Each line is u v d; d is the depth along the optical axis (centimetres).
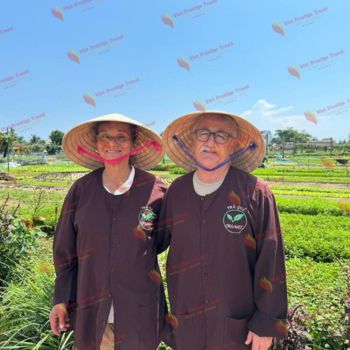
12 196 1617
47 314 349
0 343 328
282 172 3997
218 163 240
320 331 332
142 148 292
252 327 231
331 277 539
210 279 236
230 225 231
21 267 489
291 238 797
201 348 241
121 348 246
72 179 2941
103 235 251
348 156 6638
